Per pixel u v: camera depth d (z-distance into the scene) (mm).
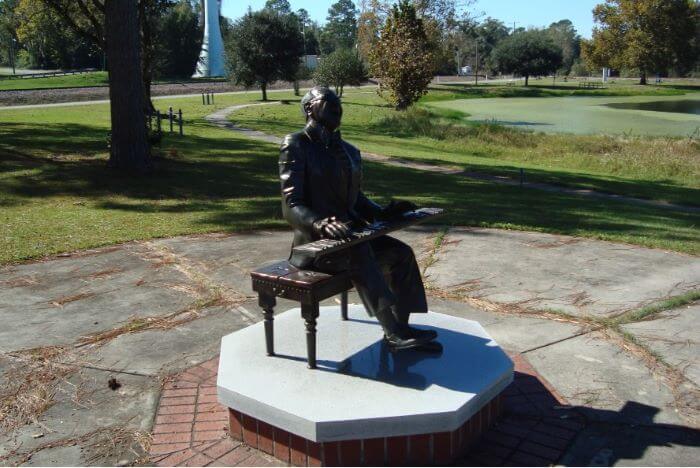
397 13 41062
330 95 4227
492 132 28000
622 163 20484
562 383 4691
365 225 4473
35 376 4836
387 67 41188
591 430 4059
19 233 9305
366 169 16969
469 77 110312
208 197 12602
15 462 3736
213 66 75062
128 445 3926
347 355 4383
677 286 6918
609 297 6562
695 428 4070
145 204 11758
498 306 6316
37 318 6047
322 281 4027
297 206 4117
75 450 3869
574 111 45250
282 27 47281
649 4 75312
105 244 8750
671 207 13250
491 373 4086
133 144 14820
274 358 4340
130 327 5805
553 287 6898
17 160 15289
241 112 35688
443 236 9273
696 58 80375
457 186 14727
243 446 3918
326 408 3643
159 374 4871
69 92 46188
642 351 5230
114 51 14398
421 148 24828
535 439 3967
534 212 11273
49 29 60031
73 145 18188
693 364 4992
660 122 36906
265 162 17703
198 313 6168
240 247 8633
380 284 4133
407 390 3859
